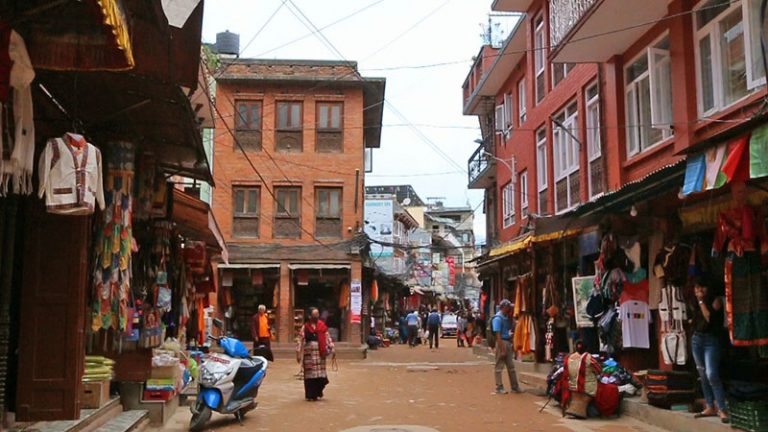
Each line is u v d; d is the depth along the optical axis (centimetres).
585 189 1524
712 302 829
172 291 1178
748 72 912
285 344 2448
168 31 565
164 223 1013
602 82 1422
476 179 2697
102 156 784
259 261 2503
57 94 692
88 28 502
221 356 947
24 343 661
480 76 2688
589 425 944
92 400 795
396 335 3675
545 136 1870
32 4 488
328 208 2567
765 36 886
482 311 2645
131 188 799
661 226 1033
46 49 502
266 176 2562
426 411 1080
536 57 1967
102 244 773
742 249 754
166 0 489
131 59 494
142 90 690
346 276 2522
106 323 766
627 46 1296
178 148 891
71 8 493
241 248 2512
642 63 1288
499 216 2434
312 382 1210
